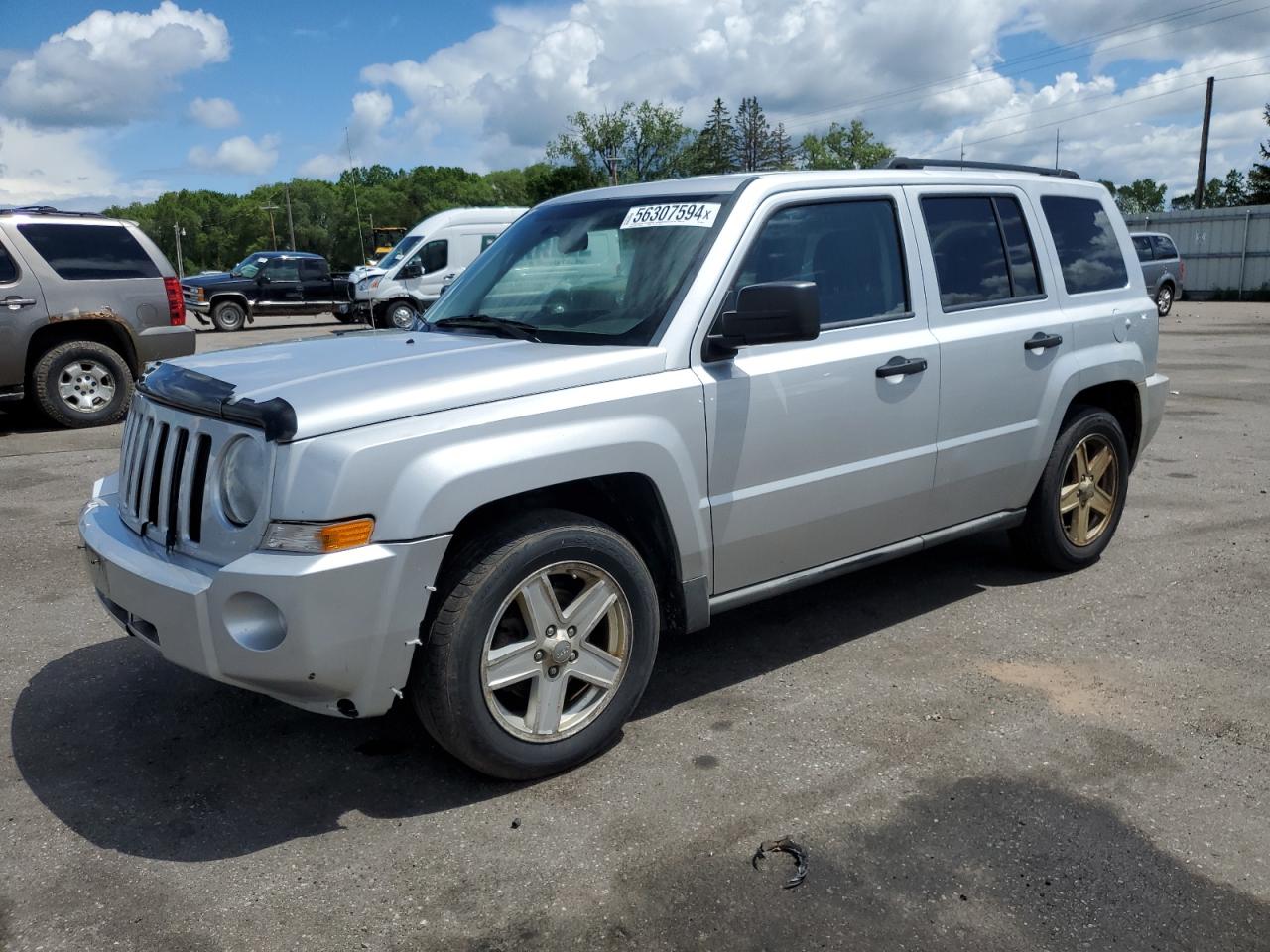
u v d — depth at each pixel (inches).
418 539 117.9
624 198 169.5
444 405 122.6
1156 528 246.8
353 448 115.3
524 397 128.7
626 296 151.3
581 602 133.3
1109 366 205.5
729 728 148.2
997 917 105.9
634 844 119.6
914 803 127.3
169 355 432.5
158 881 114.2
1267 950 101.0
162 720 153.8
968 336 177.6
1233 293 1349.7
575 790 131.9
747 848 118.5
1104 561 222.1
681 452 140.4
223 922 106.9
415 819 126.0
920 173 179.8
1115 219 221.0
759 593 157.1
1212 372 545.6
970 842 118.9
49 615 198.5
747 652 176.4
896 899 109.0
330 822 125.7
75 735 149.3
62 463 341.1
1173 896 109.1
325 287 1068.5
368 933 105.0
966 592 203.8
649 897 109.9
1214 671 165.2
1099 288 211.0
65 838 122.7
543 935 104.3
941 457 175.6
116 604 134.7
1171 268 986.7
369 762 140.3
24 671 171.9
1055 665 168.6
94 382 414.9
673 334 142.8
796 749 141.6
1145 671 165.5
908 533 177.5
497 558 124.1
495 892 111.4
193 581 119.5
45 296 399.5
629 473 137.9
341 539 114.6
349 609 115.2
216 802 130.6
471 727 125.0
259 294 1038.4
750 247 151.6
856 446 162.2
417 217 6727.4
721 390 144.5
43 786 134.8
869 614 193.2
